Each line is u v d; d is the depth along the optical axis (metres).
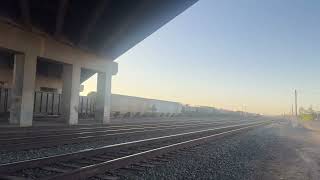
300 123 72.56
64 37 30.09
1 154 13.18
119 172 10.55
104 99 37.09
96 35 29.83
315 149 20.98
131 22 25.81
